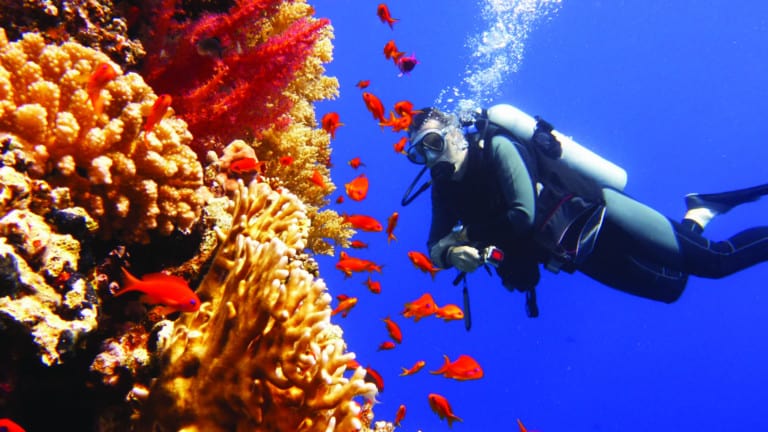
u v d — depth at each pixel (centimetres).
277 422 177
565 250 534
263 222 246
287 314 171
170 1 282
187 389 179
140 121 216
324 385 177
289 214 262
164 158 228
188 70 280
